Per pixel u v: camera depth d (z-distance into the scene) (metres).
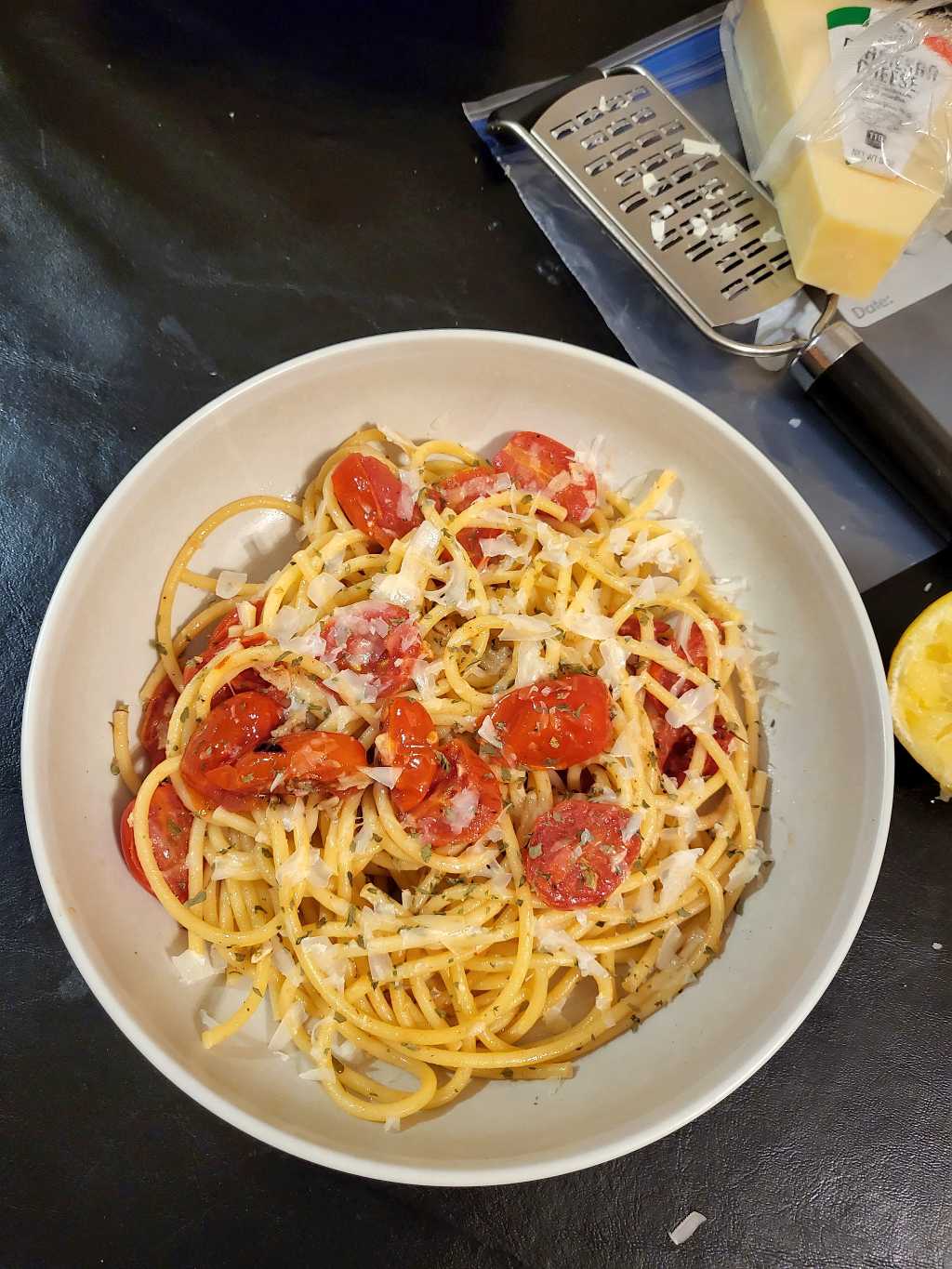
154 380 0.31
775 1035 0.21
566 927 0.23
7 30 0.33
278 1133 0.20
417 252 0.32
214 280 0.32
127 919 0.23
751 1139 0.26
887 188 0.29
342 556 0.26
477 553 0.26
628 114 0.31
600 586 0.27
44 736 0.22
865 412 0.29
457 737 0.24
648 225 0.30
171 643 0.26
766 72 0.31
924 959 0.28
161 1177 0.26
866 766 0.24
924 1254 0.26
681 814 0.24
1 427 0.30
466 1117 0.23
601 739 0.23
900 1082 0.27
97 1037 0.26
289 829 0.23
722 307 0.30
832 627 0.25
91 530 0.23
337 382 0.26
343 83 0.34
